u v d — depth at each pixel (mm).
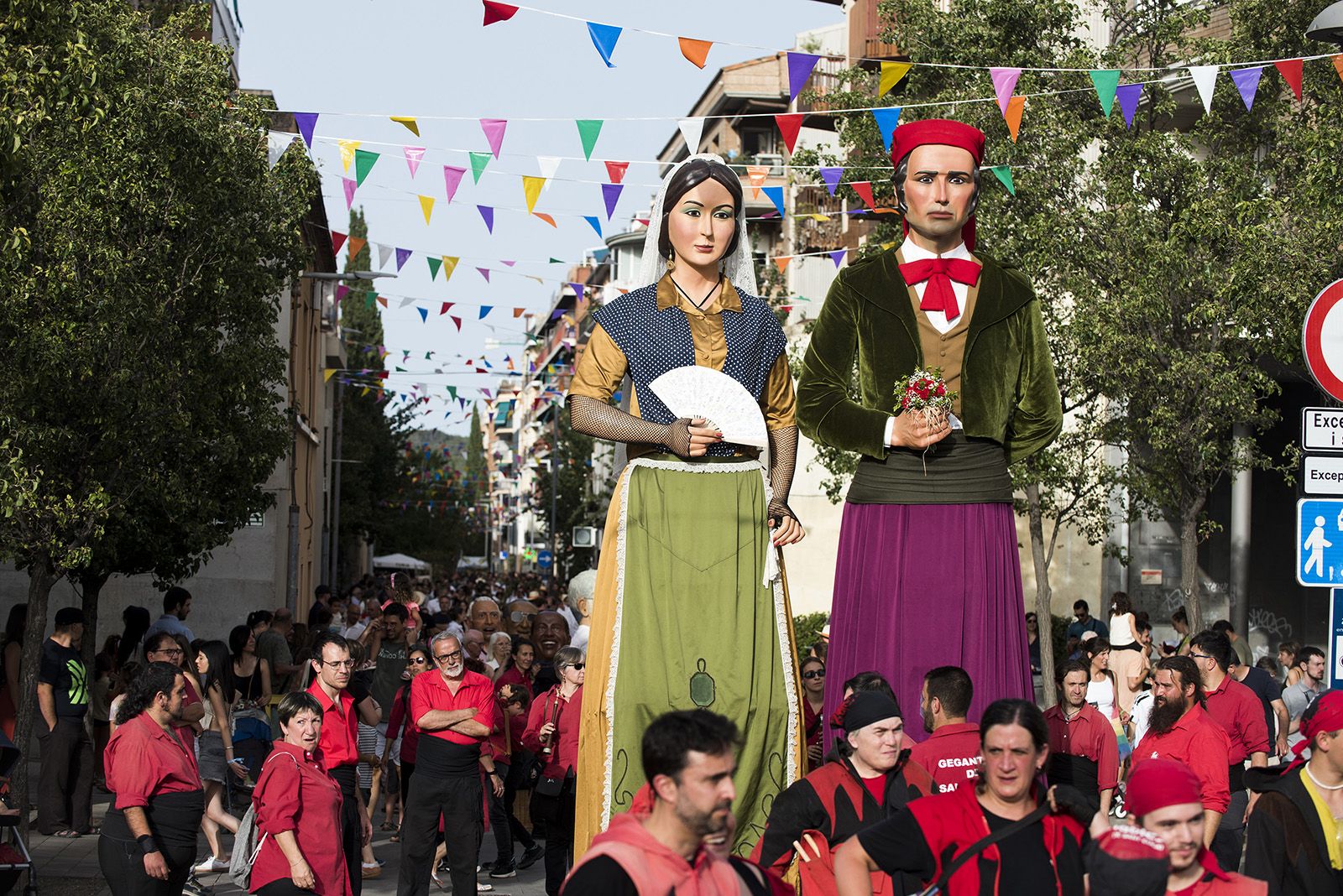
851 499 7234
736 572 6836
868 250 20859
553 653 15539
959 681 6301
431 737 10984
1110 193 18641
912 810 5117
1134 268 18328
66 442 13109
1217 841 9211
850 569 7168
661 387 6781
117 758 8688
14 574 24156
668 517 6848
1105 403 24062
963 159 7082
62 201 12586
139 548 17297
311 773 8609
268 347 17328
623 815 4379
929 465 6992
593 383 6910
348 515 52906
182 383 14484
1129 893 4133
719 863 4340
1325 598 28219
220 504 17922
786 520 7066
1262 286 17156
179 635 13773
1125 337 17875
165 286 14062
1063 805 4969
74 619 14883
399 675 15773
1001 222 19328
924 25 20531
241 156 14922
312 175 17219
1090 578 27734
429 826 10984
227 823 13188
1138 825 4516
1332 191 17000
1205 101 11008
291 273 18016
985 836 5039
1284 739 12602
